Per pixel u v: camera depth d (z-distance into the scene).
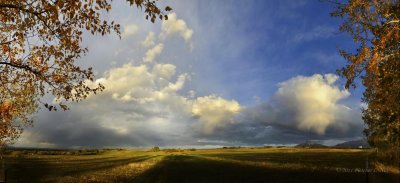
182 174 42.66
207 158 72.75
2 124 21.78
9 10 14.07
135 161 68.19
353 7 16.61
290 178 37.03
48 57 16.08
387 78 16.66
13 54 15.95
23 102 18.72
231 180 37.72
